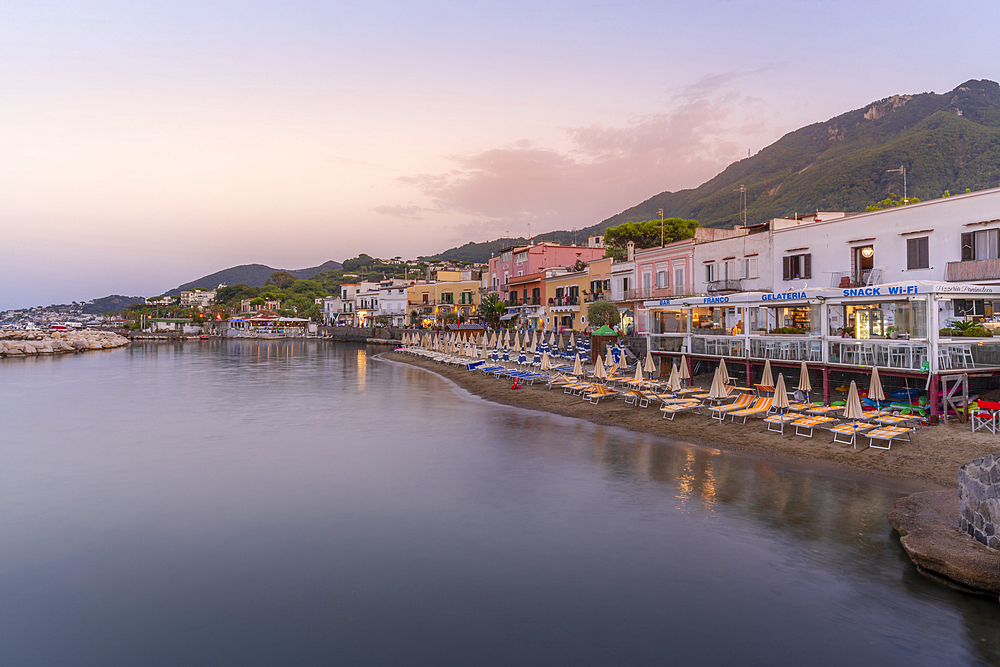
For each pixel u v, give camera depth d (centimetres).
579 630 948
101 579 1134
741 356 2866
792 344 2600
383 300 11938
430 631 952
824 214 3994
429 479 1756
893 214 2872
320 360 6969
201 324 15762
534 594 1063
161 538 1330
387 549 1261
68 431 2536
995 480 1091
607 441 2223
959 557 1059
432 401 3394
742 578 1104
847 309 2497
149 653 898
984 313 2347
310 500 1579
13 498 1609
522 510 1483
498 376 4353
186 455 2078
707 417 2466
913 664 848
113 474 1842
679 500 1528
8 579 1136
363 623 977
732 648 894
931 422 2023
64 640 932
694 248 4269
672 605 1018
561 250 7738
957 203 2591
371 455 2059
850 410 1964
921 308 2070
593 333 4159
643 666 852
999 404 1884
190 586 1105
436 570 1160
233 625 972
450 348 6097
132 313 19588
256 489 1677
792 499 1511
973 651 875
